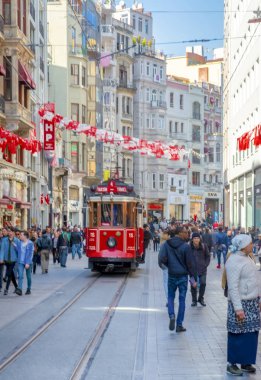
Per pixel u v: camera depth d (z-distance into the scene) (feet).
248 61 277.85
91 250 162.50
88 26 410.11
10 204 221.66
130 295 119.85
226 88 374.02
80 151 379.76
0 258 119.14
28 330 79.46
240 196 314.76
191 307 101.40
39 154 290.15
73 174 374.84
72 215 383.86
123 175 474.90
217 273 170.60
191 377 54.75
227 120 369.91
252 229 237.45
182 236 80.07
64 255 193.88
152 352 65.72
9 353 65.51
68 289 130.00
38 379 54.70
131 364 60.39
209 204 582.35
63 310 97.76
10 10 216.74
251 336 55.52
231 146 344.49
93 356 64.28
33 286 136.26
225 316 91.15
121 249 161.38
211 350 66.44
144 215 181.27
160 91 530.27
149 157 511.40
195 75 621.72
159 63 530.68
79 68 383.86
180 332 77.71
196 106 568.41
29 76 229.86
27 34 239.91
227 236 189.06
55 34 375.45
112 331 79.00
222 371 56.90
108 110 468.34
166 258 79.36
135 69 514.68
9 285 132.16
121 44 497.46
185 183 543.39
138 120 512.63
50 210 305.73
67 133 369.50
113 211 161.99
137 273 173.17
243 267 55.01
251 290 55.31
